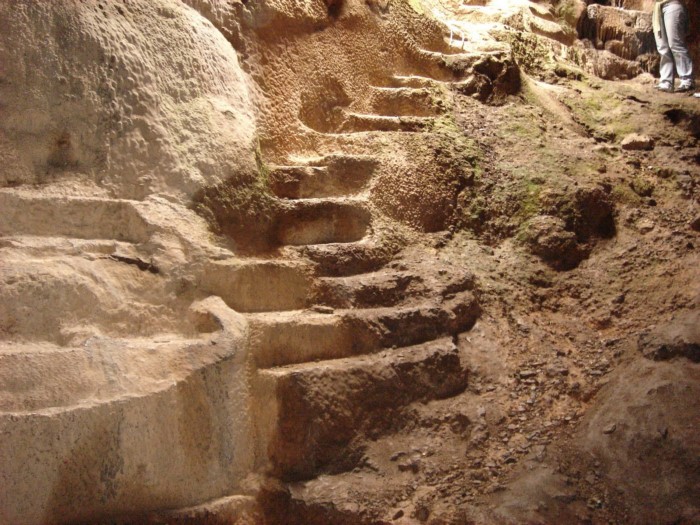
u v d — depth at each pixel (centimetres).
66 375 275
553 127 599
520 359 389
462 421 352
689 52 852
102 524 271
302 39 516
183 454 294
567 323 420
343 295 382
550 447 331
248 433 319
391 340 373
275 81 486
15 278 294
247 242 391
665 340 363
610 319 419
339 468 331
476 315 410
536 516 290
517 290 437
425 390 363
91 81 361
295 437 326
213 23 455
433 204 473
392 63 587
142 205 352
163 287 333
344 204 431
